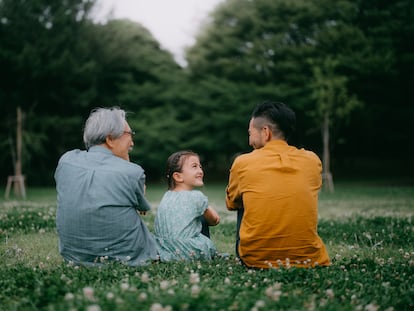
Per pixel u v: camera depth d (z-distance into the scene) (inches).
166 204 158.1
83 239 136.3
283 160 137.5
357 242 217.6
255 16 886.4
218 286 105.9
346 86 868.6
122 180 137.9
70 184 137.9
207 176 1147.9
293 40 904.3
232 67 916.0
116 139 145.4
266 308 89.2
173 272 129.1
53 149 941.2
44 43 816.9
